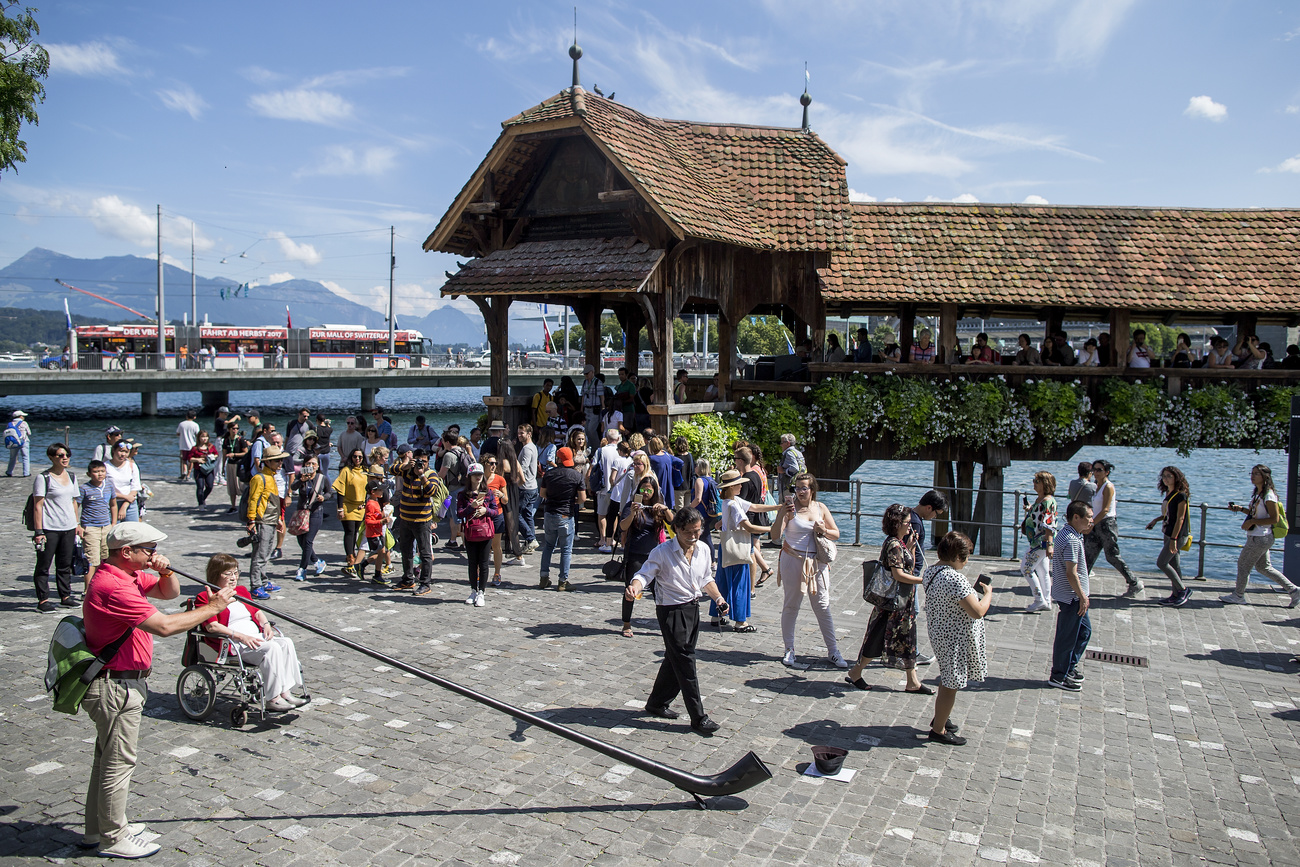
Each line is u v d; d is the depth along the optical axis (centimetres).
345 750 676
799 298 1791
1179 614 1138
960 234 1892
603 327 11269
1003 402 1742
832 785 628
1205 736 740
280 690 725
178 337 6850
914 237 1878
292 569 1299
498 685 823
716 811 587
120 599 519
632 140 1555
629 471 1237
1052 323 1917
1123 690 852
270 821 564
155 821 563
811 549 888
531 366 8300
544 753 676
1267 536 1168
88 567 1116
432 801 595
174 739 693
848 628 1049
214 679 718
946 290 1745
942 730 709
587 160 1573
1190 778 657
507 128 1498
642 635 992
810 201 1727
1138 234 1900
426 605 1111
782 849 540
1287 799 625
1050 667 919
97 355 6338
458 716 748
